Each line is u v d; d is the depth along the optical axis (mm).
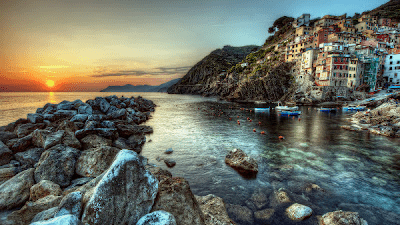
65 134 20750
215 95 187875
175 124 50406
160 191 7746
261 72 125750
